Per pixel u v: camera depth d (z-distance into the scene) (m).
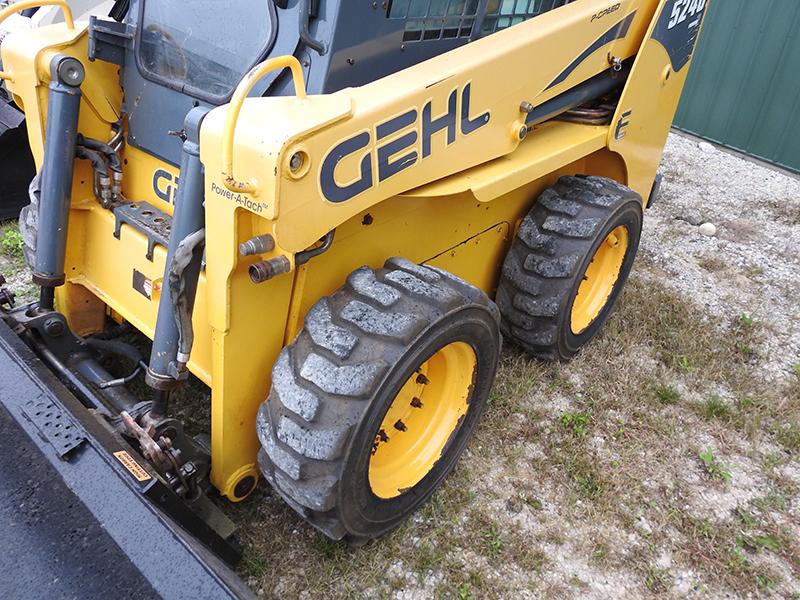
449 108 2.04
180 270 1.77
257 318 1.91
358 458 1.84
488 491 2.55
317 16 1.83
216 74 2.05
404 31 2.05
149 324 2.23
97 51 2.21
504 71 2.22
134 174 2.40
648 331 3.56
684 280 4.21
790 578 2.37
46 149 2.18
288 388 1.82
